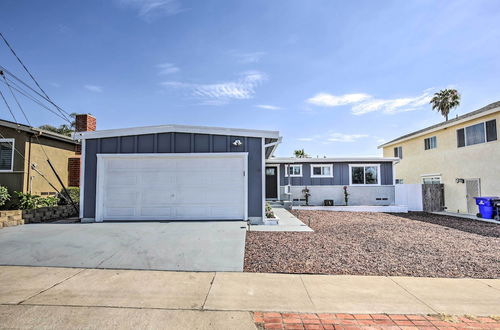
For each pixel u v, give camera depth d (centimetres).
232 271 443
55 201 1028
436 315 305
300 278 415
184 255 518
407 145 1855
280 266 468
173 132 879
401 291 370
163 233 680
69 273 431
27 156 1049
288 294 357
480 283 402
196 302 332
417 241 666
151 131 876
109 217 862
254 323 285
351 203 1555
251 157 877
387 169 1592
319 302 335
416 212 1391
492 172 1204
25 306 315
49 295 347
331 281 404
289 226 825
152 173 870
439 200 1438
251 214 864
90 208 866
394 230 820
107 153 878
